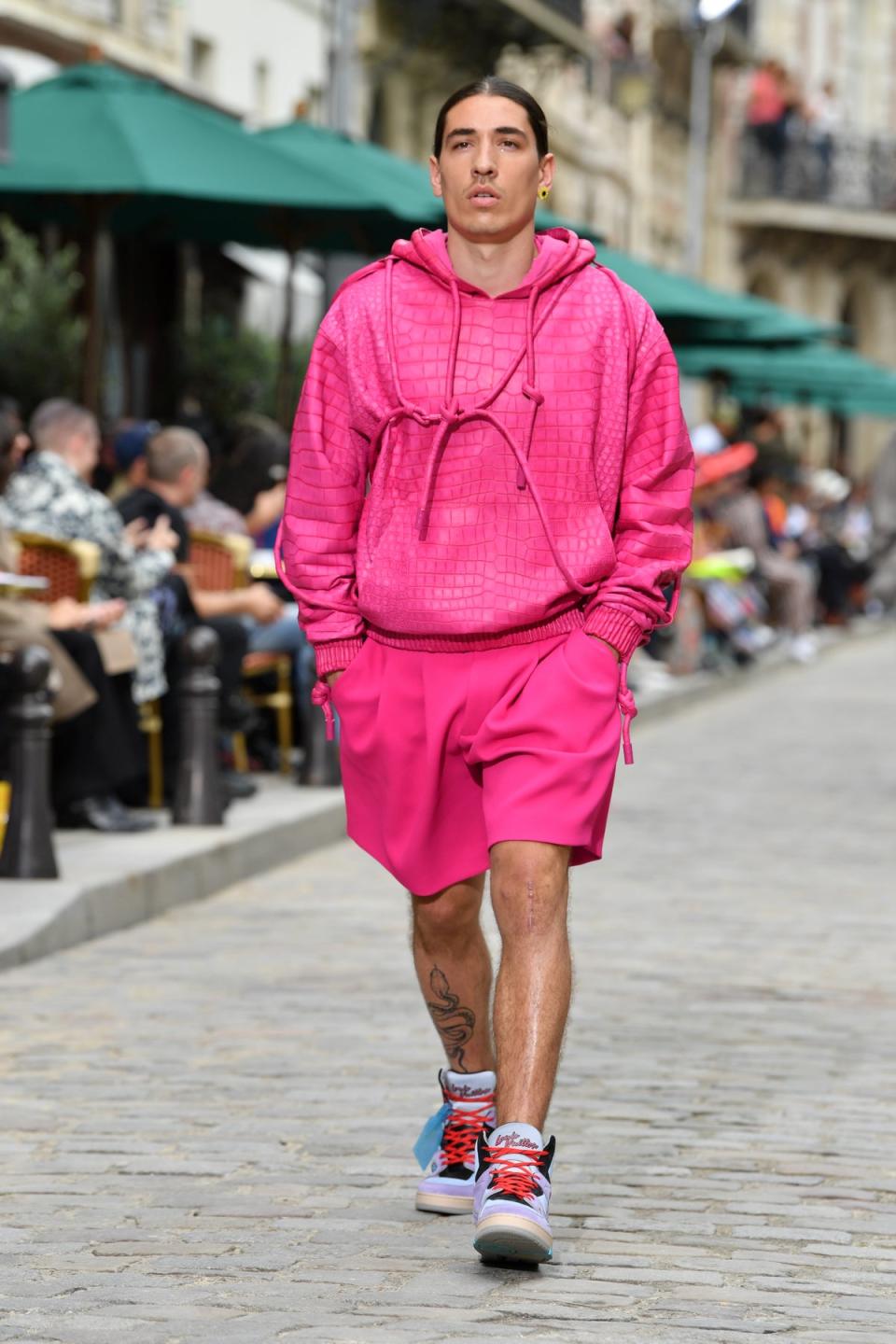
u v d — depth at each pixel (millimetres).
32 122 27453
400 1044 13438
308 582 9461
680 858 22125
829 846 23109
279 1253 9359
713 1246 9555
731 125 112000
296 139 32375
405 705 9297
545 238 9586
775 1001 15023
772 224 111500
